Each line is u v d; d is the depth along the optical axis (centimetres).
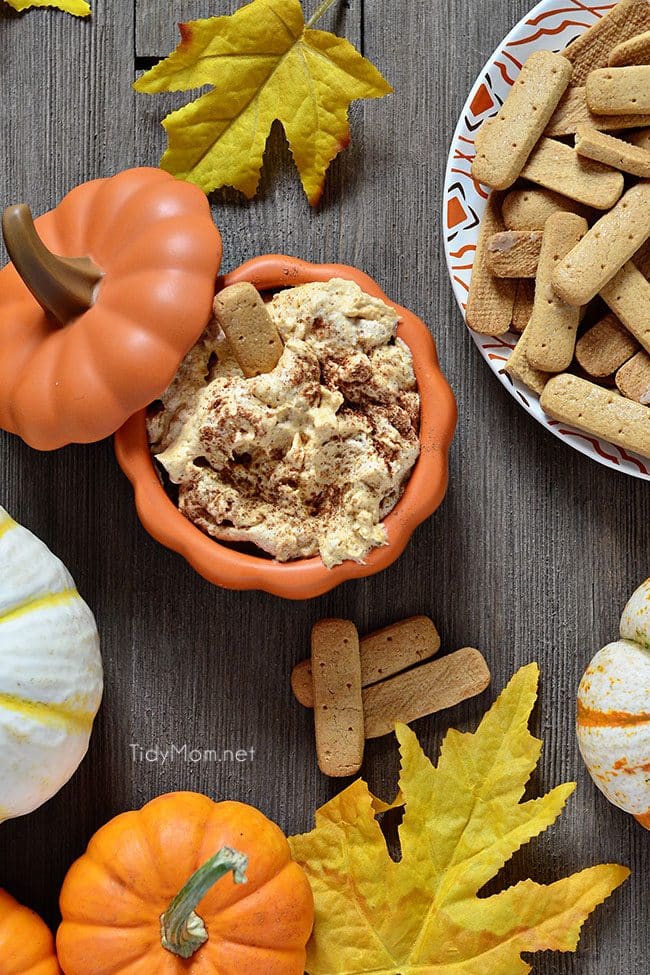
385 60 81
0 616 74
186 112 78
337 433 74
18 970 75
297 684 80
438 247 81
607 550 81
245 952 75
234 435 74
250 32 77
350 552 74
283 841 76
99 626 81
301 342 74
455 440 81
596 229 76
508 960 78
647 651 77
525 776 78
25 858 81
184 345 73
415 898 78
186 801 76
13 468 81
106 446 81
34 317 75
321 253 81
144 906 75
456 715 81
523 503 82
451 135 81
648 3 76
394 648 80
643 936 81
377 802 79
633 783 77
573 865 81
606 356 78
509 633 81
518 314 78
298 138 79
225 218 81
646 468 78
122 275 74
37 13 81
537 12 77
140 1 81
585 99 77
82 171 81
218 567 74
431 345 76
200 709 81
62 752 75
